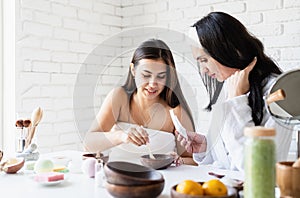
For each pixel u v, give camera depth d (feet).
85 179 4.55
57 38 9.62
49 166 4.90
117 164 3.79
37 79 9.20
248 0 8.97
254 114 5.73
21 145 5.82
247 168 3.16
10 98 8.86
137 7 10.99
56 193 3.91
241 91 5.85
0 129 8.98
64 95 9.82
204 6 9.72
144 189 3.44
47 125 9.41
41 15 9.25
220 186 3.26
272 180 3.09
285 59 8.46
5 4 8.85
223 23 5.73
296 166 3.22
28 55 9.00
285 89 4.17
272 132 3.08
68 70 9.91
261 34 8.79
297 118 4.18
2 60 8.95
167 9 10.40
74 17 10.02
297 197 3.18
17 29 8.77
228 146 5.33
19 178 4.65
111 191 3.56
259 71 5.90
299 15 8.27
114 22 11.11
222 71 5.79
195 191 3.20
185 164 5.53
